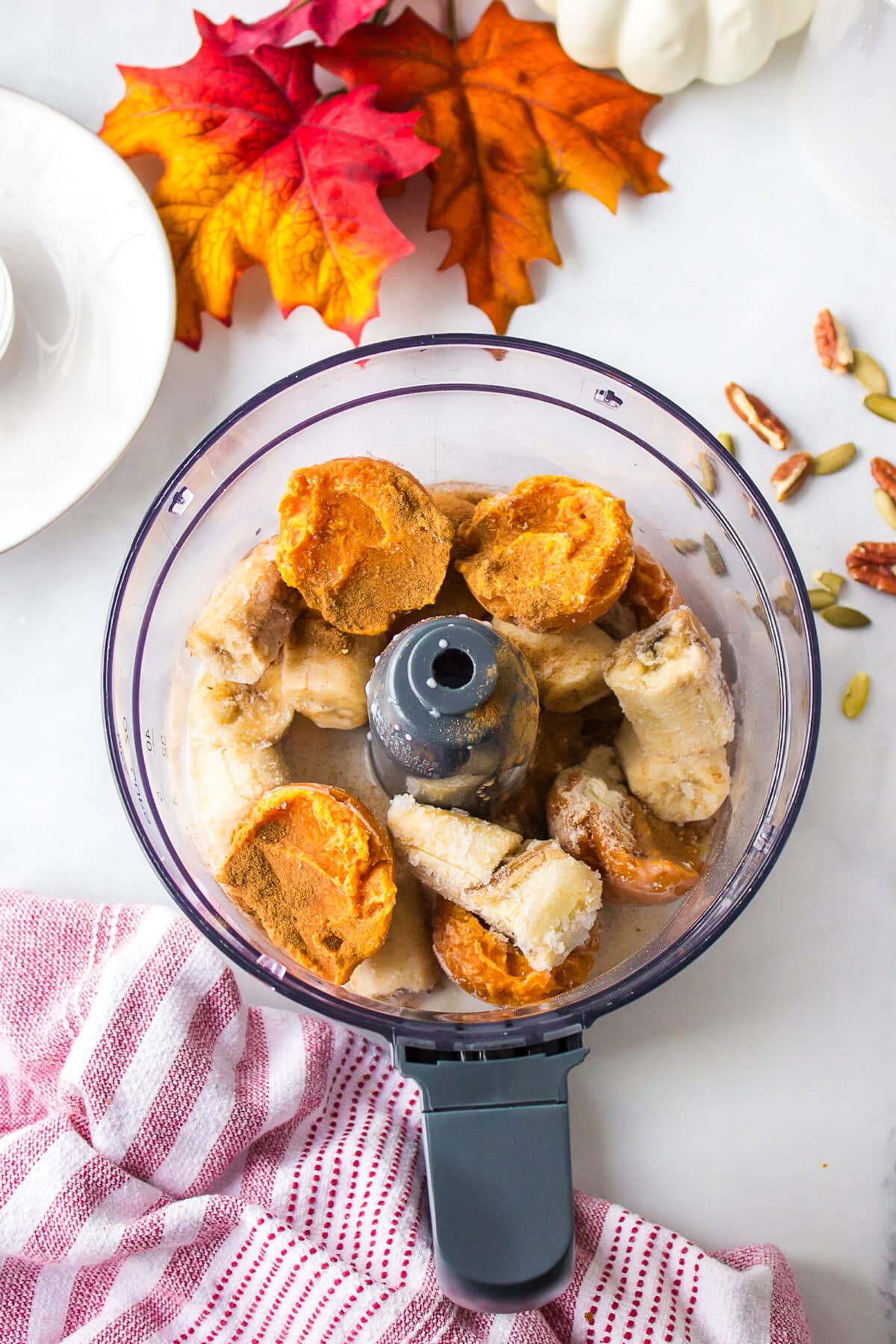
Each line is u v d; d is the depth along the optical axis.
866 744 0.63
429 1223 0.58
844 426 0.64
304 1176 0.59
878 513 0.64
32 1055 0.59
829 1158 0.61
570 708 0.57
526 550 0.54
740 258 0.65
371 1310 0.57
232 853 0.54
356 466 0.55
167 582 0.60
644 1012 0.61
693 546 0.61
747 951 0.62
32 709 0.63
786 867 0.62
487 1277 0.52
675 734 0.54
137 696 0.59
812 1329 0.60
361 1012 0.54
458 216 0.64
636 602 0.58
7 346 0.62
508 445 0.63
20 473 0.62
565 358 0.58
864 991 0.61
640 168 0.65
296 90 0.63
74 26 0.65
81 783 0.63
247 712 0.56
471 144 0.64
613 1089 0.61
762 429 0.64
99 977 0.59
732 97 0.65
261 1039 0.60
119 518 0.64
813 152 0.65
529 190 0.64
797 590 0.57
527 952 0.52
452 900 0.54
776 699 0.59
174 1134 0.58
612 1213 0.59
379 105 0.64
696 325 0.65
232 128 0.63
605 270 0.65
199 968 0.59
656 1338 0.57
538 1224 0.53
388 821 0.54
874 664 0.63
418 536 0.54
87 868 0.62
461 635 0.52
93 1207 0.57
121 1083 0.58
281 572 0.54
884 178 0.63
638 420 0.60
